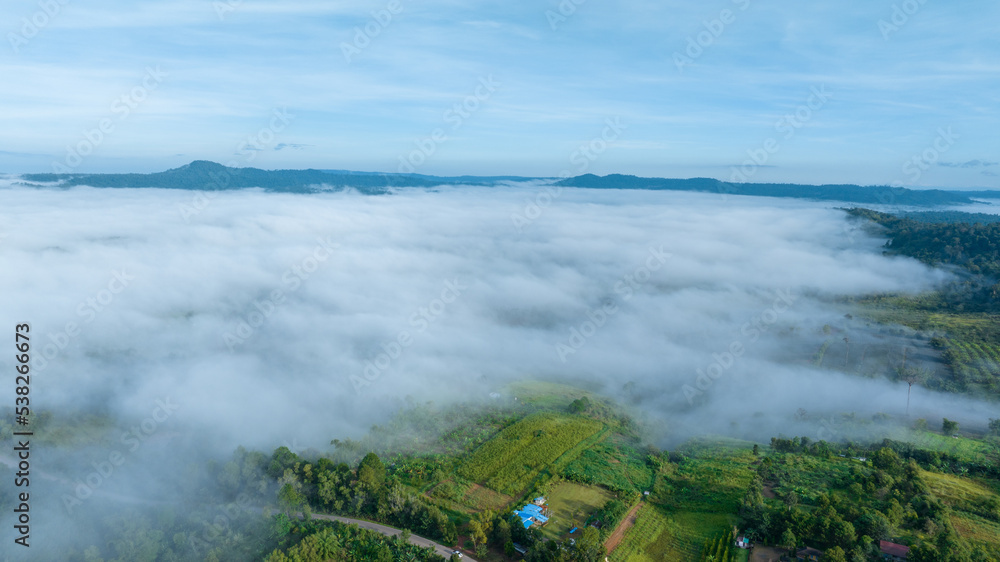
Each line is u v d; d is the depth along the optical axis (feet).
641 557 256.93
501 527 262.47
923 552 220.84
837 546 233.96
